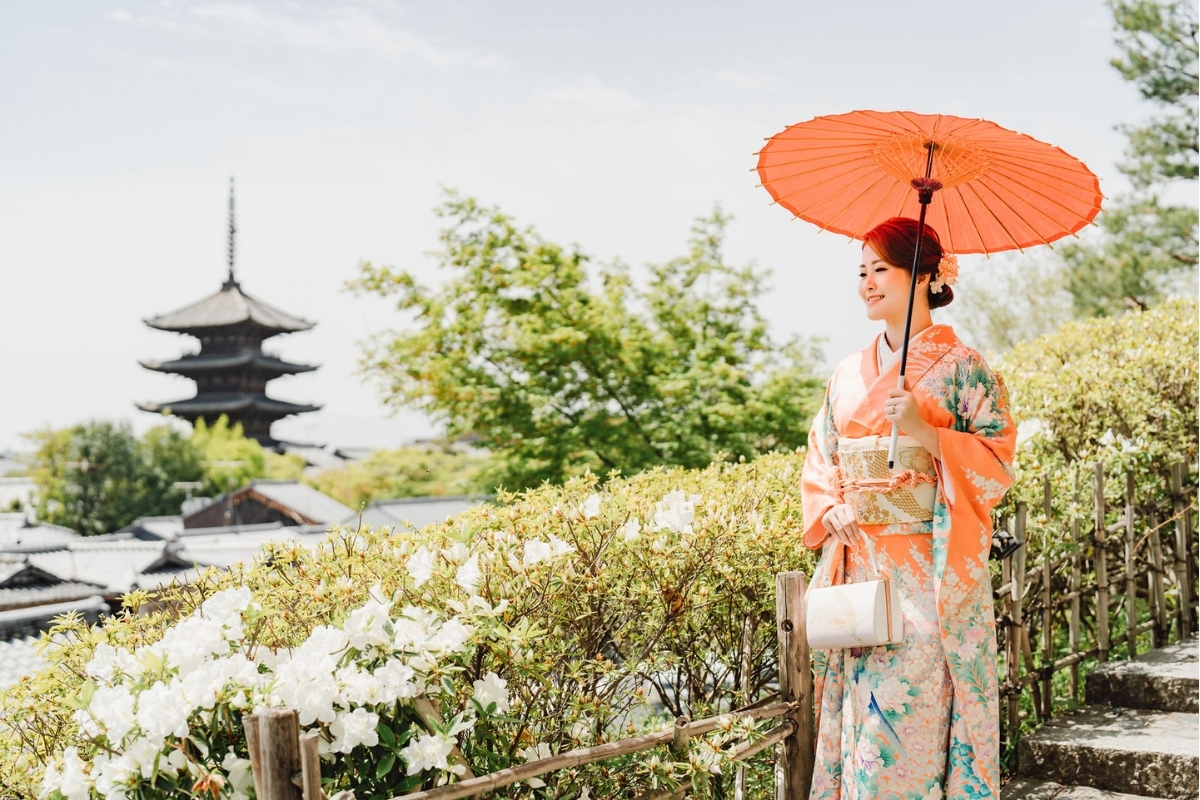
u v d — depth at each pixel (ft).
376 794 7.02
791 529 10.57
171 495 179.63
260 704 6.70
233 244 257.14
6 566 69.92
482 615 8.05
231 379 249.55
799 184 9.85
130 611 10.04
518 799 8.25
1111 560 14.17
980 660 8.40
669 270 38.40
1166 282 46.14
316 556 10.25
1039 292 55.21
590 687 9.50
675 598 9.88
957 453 8.38
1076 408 15.84
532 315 34.96
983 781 8.21
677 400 34.76
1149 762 10.64
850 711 8.73
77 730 8.23
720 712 11.52
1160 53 44.37
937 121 8.32
